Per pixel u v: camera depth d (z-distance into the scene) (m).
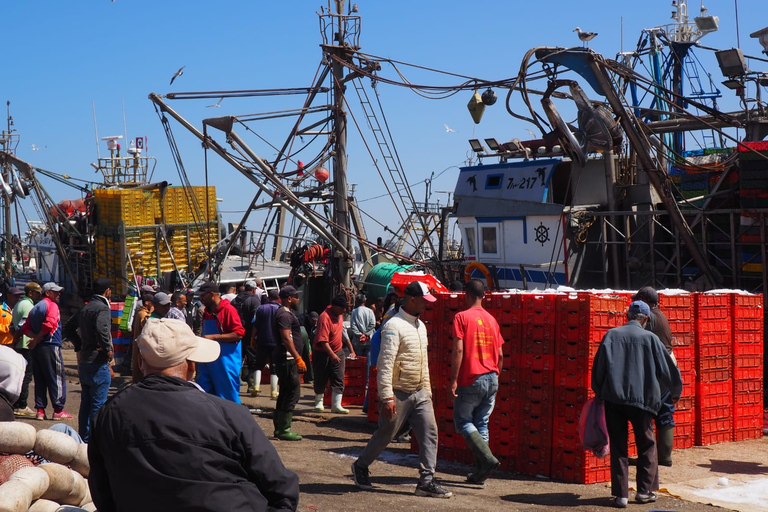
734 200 15.30
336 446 9.73
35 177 26.75
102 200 26.45
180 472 3.00
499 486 7.75
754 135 16.53
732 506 6.86
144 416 3.08
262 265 26.91
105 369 9.41
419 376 7.26
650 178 15.34
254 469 3.13
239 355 10.01
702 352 9.64
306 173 22.45
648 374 6.95
